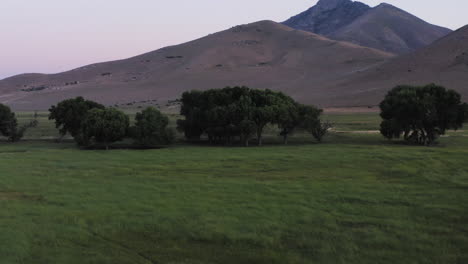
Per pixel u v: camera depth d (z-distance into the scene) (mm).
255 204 26938
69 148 67250
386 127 71000
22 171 40688
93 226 22844
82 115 75688
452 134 84188
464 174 36594
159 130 68438
